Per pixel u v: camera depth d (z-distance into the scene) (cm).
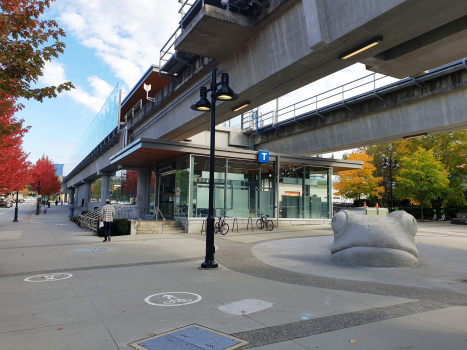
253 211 2119
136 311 506
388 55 1163
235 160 2069
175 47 1356
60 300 563
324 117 2453
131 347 372
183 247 1250
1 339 390
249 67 1281
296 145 2809
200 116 1744
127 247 1241
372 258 902
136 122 2756
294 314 496
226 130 3269
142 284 687
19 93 746
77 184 7250
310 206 2406
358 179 3488
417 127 1881
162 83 2844
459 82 1644
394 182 4294
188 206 1838
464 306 545
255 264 944
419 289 673
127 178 3456
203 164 1922
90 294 604
